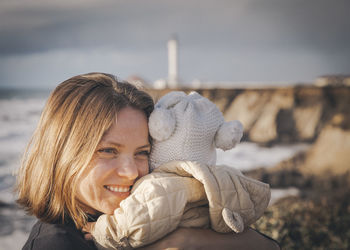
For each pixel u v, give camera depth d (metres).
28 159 1.39
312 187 10.63
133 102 1.31
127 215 1.11
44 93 94.44
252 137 32.44
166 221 1.12
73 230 1.25
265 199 1.30
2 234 7.56
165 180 1.19
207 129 1.36
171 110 1.37
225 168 1.26
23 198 1.40
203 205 1.30
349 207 5.36
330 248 4.09
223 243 1.17
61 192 1.27
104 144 1.24
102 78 1.34
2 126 31.62
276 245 1.35
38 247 1.12
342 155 11.75
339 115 14.05
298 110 33.03
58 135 1.27
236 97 37.16
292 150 25.14
